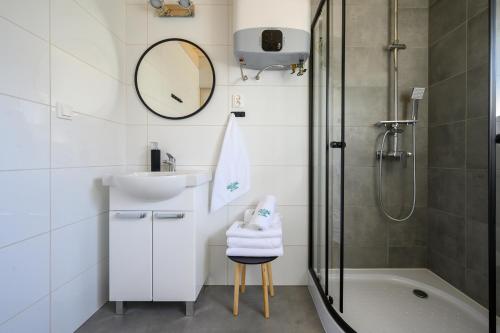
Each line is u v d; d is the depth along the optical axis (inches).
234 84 61.1
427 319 46.6
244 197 61.6
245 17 50.4
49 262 38.6
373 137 62.9
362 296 54.2
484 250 48.6
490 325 32.4
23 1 34.2
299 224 61.9
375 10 61.9
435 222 61.1
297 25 50.8
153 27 60.7
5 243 31.9
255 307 52.1
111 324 46.3
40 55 37.0
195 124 61.3
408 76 62.5
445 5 57.3
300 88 61.4
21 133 34.1
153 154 58.7
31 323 35.5
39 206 36.8
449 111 56.4
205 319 47.9
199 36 60.8
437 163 60.2
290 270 62.1
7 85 32.2
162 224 47.6
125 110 60.9
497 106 33.3
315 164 61.1
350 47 62.4
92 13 48.6
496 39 32.9
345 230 64.0
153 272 47.7
